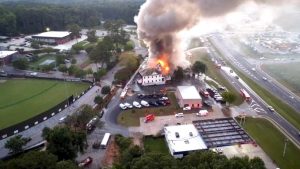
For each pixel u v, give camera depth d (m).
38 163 56.91
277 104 102.94
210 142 78.50
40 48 178.00
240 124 88.56
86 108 87.12
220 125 87.44
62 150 67.50
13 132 83.31
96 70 138.00
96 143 78.31
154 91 112.62
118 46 172.25
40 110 98.50
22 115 95.00
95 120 88.88
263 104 102.69
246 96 106.12
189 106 98.69
